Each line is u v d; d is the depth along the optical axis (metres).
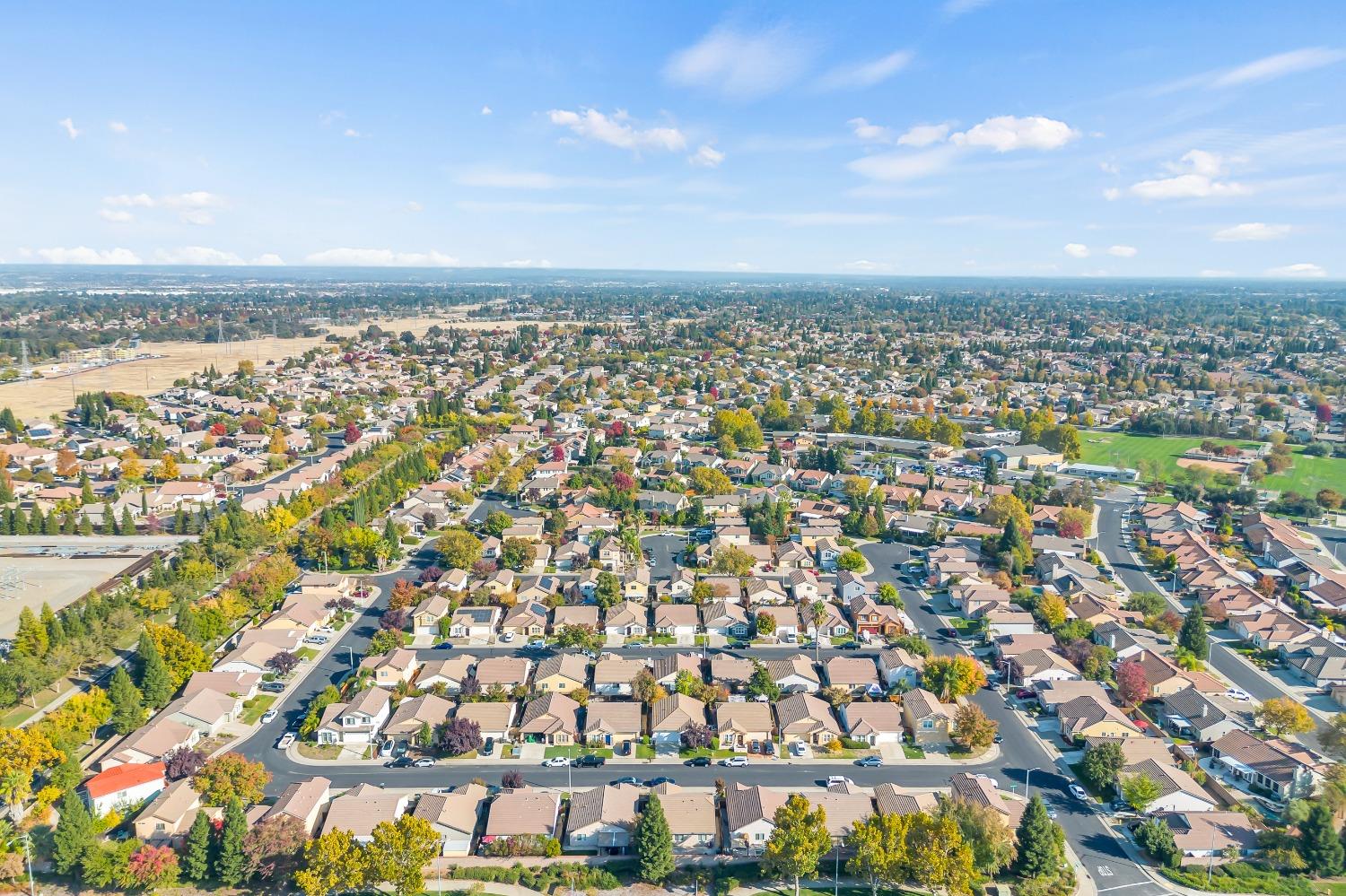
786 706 115.31
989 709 119.81
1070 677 124.81
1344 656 129.25
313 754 107.19
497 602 147.88
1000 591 151.88
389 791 98.94
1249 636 140.75
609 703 115.44
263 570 151.50
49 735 99.38
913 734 112.38
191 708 111.75
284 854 84.69
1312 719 114.06
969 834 85.94
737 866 87.88
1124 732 110.56
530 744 109.44
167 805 91.69
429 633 139.75
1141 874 86.38
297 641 135.00
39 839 88.25
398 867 80.44
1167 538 184.12
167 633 121.75
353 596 155.50
